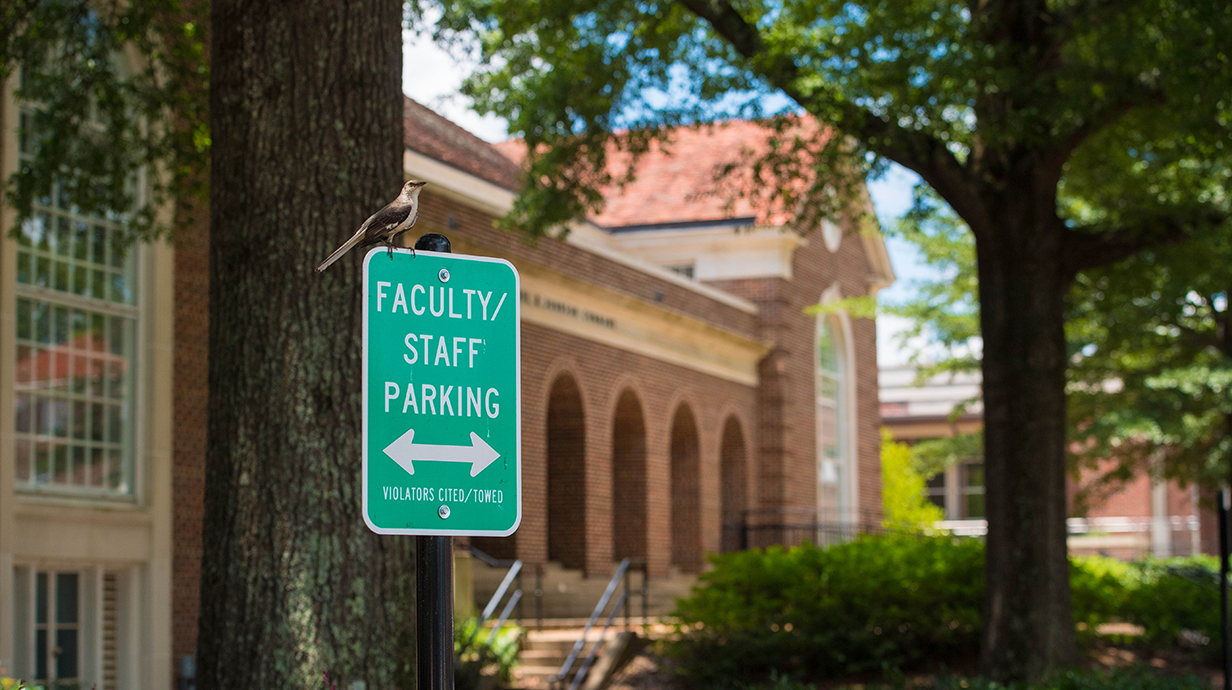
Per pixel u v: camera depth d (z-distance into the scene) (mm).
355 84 7688
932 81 12367
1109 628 18594
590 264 23953
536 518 21531
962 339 24000
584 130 16094
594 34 15430
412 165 19844
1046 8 13625
